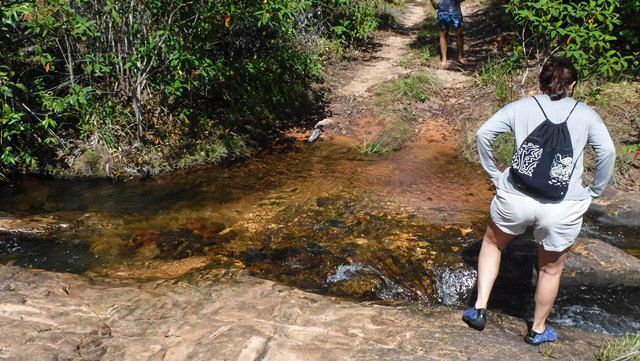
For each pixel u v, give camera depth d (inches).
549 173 114.3
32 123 257.4
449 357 119.1
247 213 210.7
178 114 275.4
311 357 119.6
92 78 276.5
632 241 191.5
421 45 423.5
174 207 217.3
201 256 180.5
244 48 317.7
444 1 356.5
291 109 314.3
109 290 149.6
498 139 259.3
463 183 234.2
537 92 292.7
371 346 123.5
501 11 482.6
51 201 224.5
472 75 345.1
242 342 123.2
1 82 235.6
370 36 452.4
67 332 130.0
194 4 253.8
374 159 261.1
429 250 179.6
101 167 249.6
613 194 212.5
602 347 121.3
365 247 182.5
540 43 353.1
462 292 164.1
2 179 241.6
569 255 165.2
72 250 185.9
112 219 207.8
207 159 261.7
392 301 149.0
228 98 288.4
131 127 264.4
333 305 140.8
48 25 230.1
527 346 124.2
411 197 221.3
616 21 274.8
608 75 296.0
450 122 295.0
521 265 166.2
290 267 173.3
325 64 369.7
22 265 176.7
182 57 244.1
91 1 250.7
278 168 254.1
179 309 140.3
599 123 115.1
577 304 156.9
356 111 312.8
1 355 121.0
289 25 325.1
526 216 118.4
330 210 210.7
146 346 125.3
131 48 258.7
